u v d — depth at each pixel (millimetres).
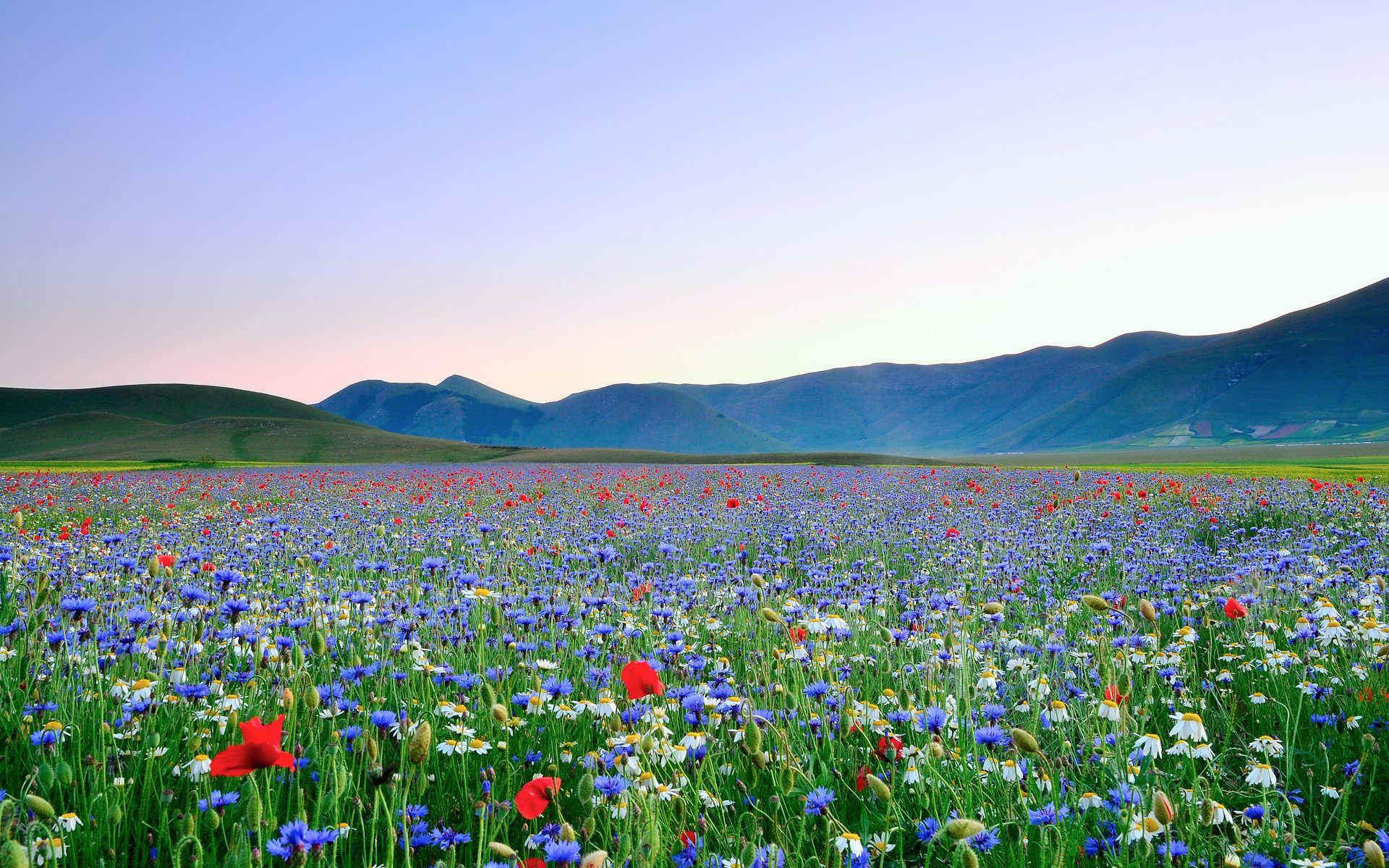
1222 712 5004
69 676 4590
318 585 8492
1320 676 5598
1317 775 4230
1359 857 3125
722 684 4426
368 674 4953
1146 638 5953
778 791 3705
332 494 25219
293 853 2516
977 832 2484
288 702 3705
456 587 7719
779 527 14781
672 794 3275
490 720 4270
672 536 13656
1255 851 3176
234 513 18234
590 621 6840
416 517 17844
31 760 3785
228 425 137625
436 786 3889
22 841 2566
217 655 5594
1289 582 8414
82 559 8820
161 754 3725
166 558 6641
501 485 30312
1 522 15359
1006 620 7719
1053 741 4434
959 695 4688
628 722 3877
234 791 3449
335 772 2771
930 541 13211
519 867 2711
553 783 2889
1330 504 18719
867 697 5027
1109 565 10977
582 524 15539
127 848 3201
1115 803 3414
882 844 3105
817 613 6715
